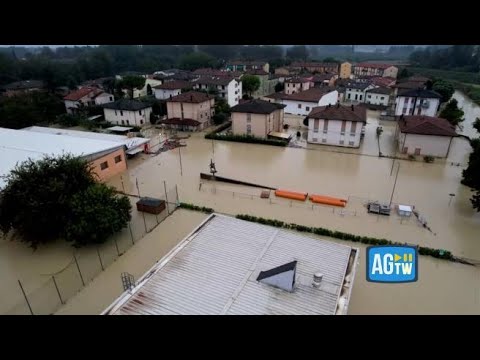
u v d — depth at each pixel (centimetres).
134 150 4084
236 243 1842
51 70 8338
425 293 1942
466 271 2128
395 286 1989
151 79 8775
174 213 2814
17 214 2250
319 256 1756
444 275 2088
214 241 1859
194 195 3139
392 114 6119
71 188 2372
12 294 1947
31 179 2267
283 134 4797
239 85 7544
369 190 3244
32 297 1917
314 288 1536
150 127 5516
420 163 3959
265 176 3578
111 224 2253
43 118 5788
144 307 1436
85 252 2312
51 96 6669
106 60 12588
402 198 3080
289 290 1513
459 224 2658
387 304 1852
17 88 8481
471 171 2720
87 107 6191
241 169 3775
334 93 6688
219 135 4869
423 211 2850
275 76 9575
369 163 3959
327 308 1438
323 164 3931
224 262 1694
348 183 3400
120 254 2288
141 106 5616
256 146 4591
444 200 3050
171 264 1681
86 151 3347
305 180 3472
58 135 4019
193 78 9050
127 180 3503
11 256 2278
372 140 4828
